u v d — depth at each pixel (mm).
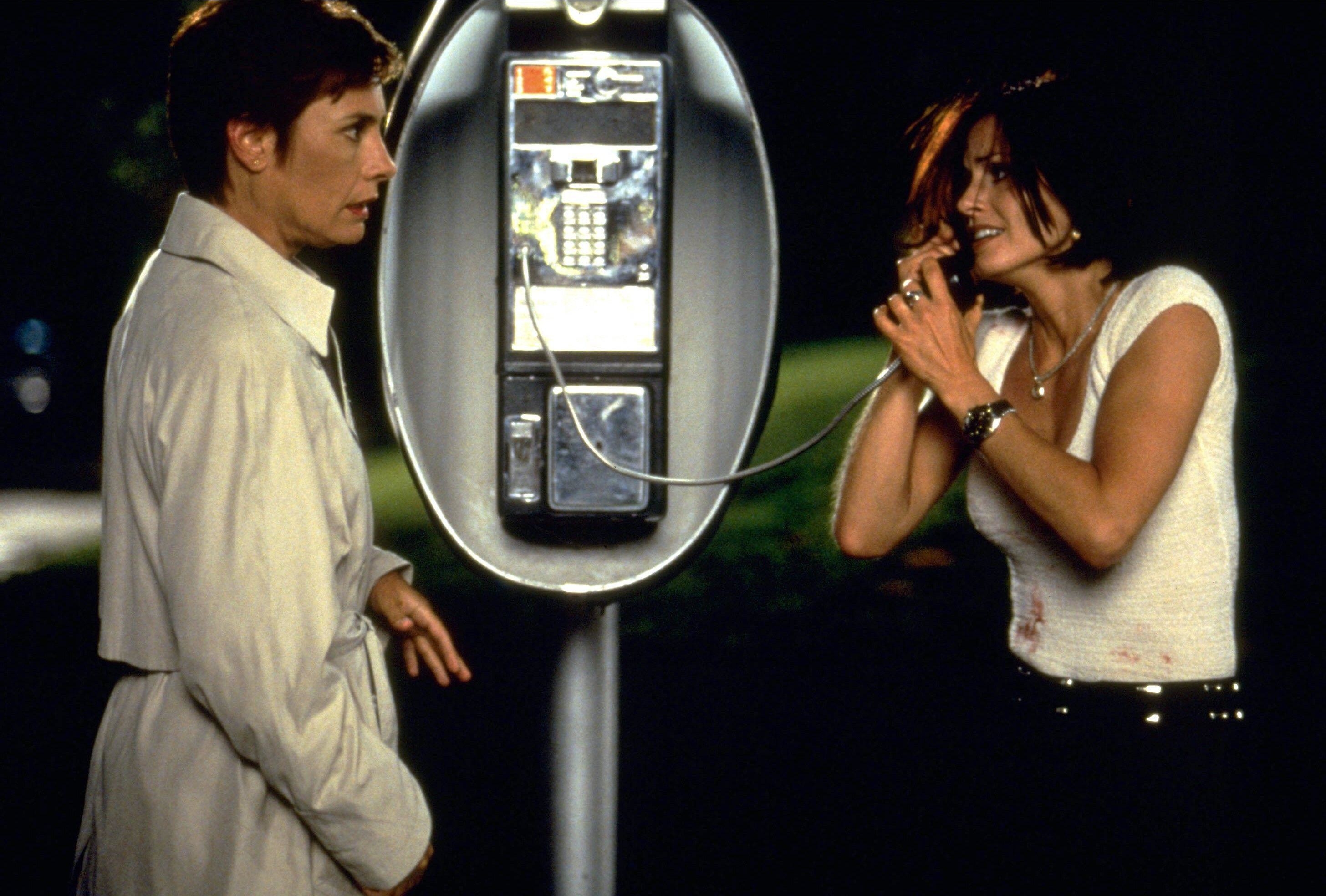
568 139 4680
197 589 3309
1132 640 4004
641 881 6918
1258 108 16078
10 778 8398
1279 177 16016
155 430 3414
